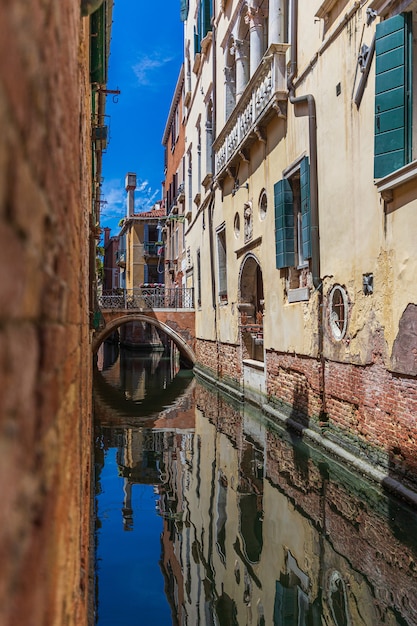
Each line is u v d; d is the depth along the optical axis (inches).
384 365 253.1
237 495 272.2
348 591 172.6
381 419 255.9
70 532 64.2
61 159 52.1
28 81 30.3
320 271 335.0
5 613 24.6
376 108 250.8
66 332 56.7
